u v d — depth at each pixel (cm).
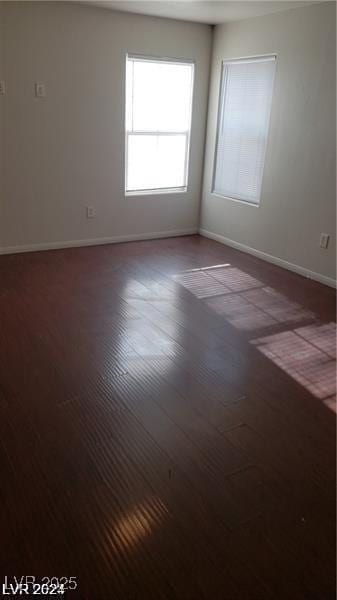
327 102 388
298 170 427
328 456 211
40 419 226
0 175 439
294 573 157
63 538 166
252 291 402
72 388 251
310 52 394
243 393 256
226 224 530
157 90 494
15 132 433
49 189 468
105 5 420
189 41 488
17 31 405
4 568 154
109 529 170
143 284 405
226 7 407
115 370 270
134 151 505
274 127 443
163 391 253
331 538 171
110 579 152
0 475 192
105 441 213
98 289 389
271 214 466
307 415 239
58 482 190
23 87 423
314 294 401
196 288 403
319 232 421
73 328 318
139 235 539
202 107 525
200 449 212
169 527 172
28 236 474
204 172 552
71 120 455
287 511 181
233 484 193
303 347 309
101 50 446
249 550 165
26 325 319
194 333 321
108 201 505
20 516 173
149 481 192
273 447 215
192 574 155
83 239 505
